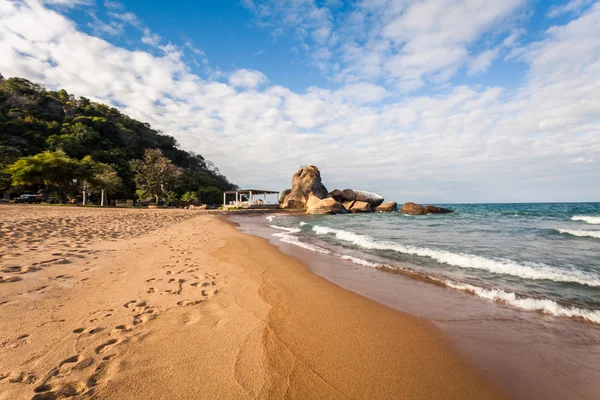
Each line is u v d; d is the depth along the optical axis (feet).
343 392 7.54
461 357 9.61
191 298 13.92
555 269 20.90
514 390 7.98
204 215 96.68
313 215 116.88
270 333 10.66
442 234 43.70
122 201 149.89
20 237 24.14
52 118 209.26
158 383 7.29
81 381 7.13
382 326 11.86
